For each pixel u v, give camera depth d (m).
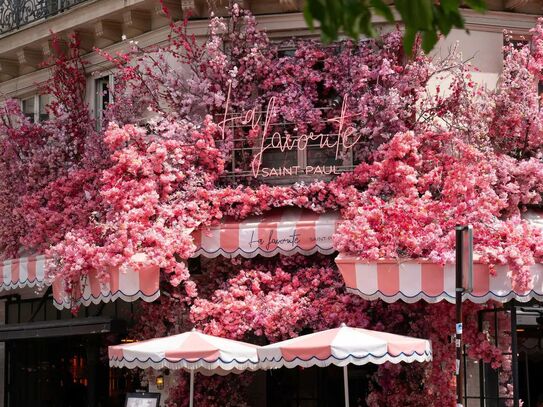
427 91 17.23
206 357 13.95
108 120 18.61
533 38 17.67
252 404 17.73
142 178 17.09
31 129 19.94
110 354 14.57
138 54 19.00
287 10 17.94
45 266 17.22
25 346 20.47
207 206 16.98
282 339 16.58
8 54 21.27
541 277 15.30
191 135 17.50
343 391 17.55
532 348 17.23
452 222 15.67
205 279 17.42
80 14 19.53
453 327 16.09
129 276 16.28
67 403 19.78
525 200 16.84
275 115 17.33
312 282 16.61
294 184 17.05
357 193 16.58
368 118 17.05
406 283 15.15
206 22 18.23
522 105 17.11
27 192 19.56
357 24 5.56
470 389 16.72
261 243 16.69
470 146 16.55
